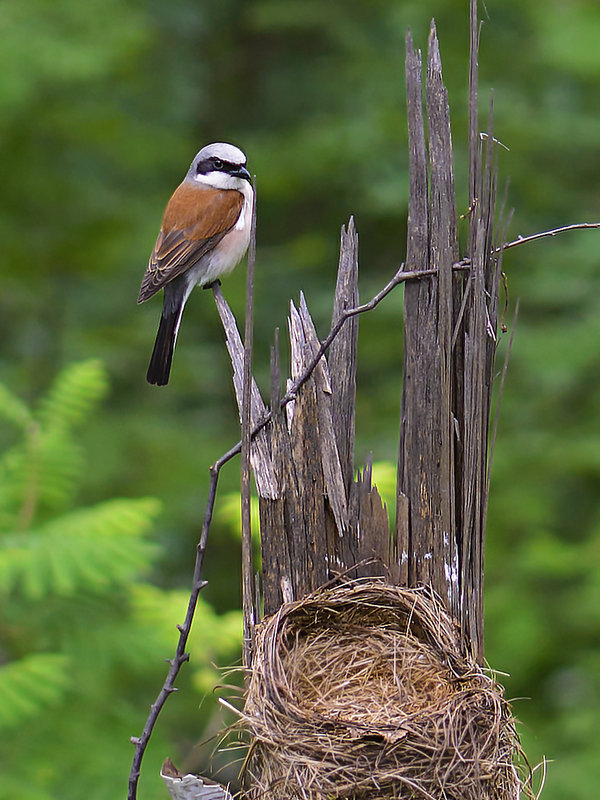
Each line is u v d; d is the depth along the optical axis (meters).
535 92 15.62
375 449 13.96
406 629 5.81
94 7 15.25
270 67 19.27
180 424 15.90
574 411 13.66
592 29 14.69
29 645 7.79
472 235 5.68
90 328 16.12
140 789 7.38
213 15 19.06
